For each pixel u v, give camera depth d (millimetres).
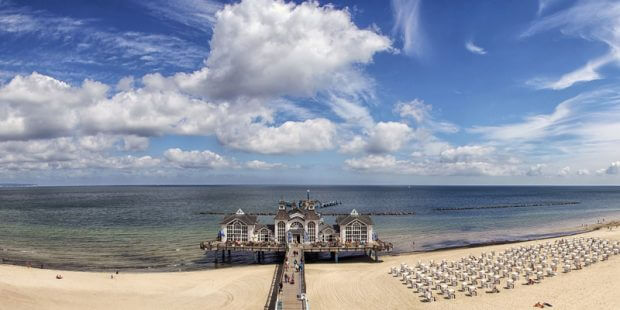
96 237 111688
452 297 52156
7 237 111188
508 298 51062
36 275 65188
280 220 85688
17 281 59031
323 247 80625
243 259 85000
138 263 81812
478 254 82000
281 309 47812
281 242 85250
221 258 86125
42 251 92688
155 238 110188
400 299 53219
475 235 120000
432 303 50875
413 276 61438
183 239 108688
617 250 72812
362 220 85688
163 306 52062
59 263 81062
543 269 62094
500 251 81812
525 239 112000
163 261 83562
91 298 53625
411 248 99375
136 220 153875
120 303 52406
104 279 65062
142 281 64625
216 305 52938
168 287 61469
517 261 67500
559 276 59438
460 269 64875
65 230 124875
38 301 49500
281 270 72500
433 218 169375
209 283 63750
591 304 47844
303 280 60062
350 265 77438
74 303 50688
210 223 144250
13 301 47812
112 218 160875
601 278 57562
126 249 95312
